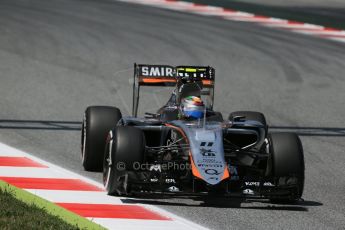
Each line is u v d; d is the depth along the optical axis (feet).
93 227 105.40
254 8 359.87
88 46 268.00
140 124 129.59
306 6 377.50
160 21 315.17
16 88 212.64
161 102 206.80
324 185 138.00
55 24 297.94
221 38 290.97
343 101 218.79
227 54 267.18
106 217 111.86
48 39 274.57
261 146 129.59
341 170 149.38
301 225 113.09
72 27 294.66
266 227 111.14
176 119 131.23
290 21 333.21
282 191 119.55
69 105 198.08
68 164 143.84
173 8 346.54
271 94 221.87
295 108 207.51
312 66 258.57
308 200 127.54
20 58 248.11
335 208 123.44
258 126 128.57
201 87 135.23
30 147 155.22
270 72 247.50
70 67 240.73
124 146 119.03
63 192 124.67
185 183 118.52
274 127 186.19
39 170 137.90
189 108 127.24
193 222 111.65
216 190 114.62
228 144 130.52
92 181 132.16
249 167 128.98
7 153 149.07
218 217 114.83
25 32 282.77
